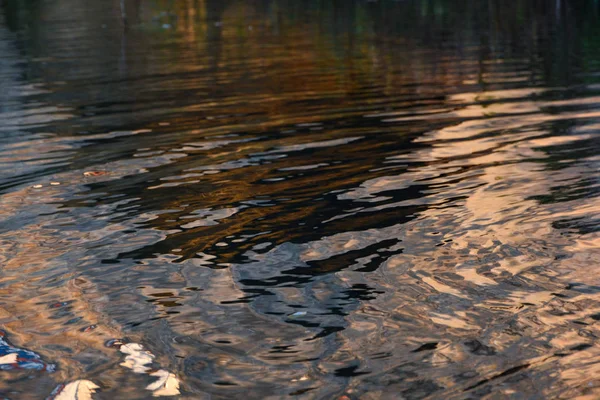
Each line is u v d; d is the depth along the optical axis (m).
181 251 3.45
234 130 5.97
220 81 8.57
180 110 6.94
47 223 3.90
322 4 19.19
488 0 18.55
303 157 5.03
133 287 3.08
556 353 2.46
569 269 3.10
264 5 19.55
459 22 14.52
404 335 2.62
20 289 3.10
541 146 5.06
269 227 3.72
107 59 10.92
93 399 2.29
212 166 4.89
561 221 3.65
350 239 3.53
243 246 3.49
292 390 2.31
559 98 6.73
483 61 9.45
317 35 13.15
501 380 2.32
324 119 6.27
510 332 2.61
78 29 15.38
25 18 17.98
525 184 4.24
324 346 2.56
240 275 3.17
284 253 3.39
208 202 4.15
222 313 2.83
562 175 4.37
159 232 3.71
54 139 5.91
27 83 9.04
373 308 2.83
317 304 2.88
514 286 2.97
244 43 12.38
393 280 3.07
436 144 5.25
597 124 5.61
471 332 2.62
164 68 9.86
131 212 4.04
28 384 2.38
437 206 3.94
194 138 5.74
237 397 2.28
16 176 4.84
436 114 6.30
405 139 5.44
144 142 5.68
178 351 2.56
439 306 2.82
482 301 2.85
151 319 2.80
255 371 2.42
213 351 2.55
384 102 6.95
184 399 2.28
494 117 6.07
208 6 19.80
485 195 4.08
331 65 9.58
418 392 2.28
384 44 11.62
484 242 3.43
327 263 3.26
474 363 2.42
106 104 7.43
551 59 9.32
